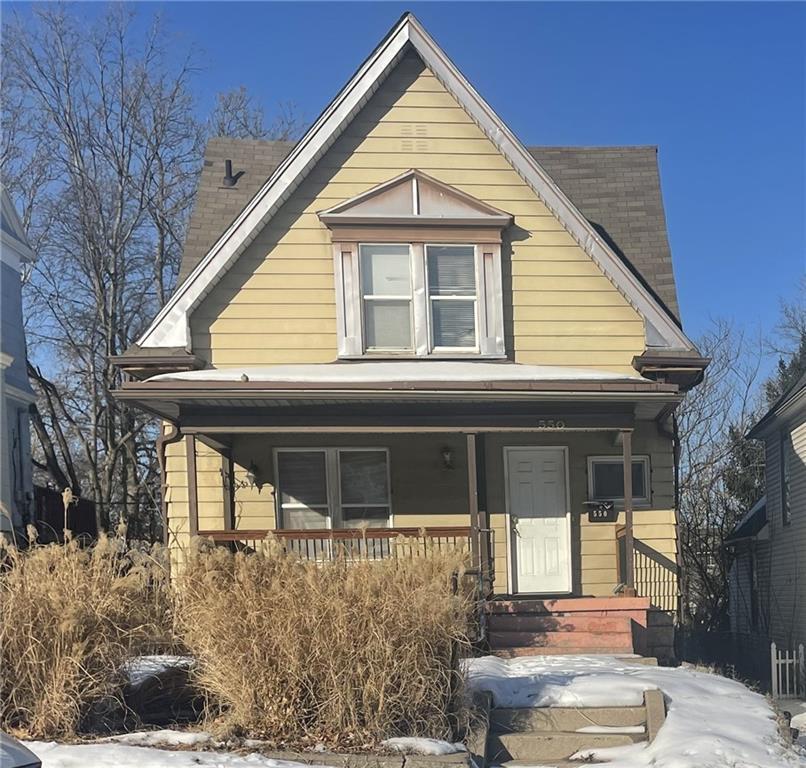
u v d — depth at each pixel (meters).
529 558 11.55
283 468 11.57
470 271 11.58
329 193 11.52
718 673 9.23
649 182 13.85
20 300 15.52
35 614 5.91
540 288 11.59
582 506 11.66
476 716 6.41
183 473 11.34
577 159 14.27
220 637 5.92
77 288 23.36
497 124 11.52
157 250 24.19
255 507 11.41
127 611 6.24
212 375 10.16
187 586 6.40
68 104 22.64
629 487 10.30
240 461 11.48
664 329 11.59
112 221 23.34
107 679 6.02
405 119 11.66
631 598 9.46
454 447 11.65
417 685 5.95
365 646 5.87
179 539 10.88
